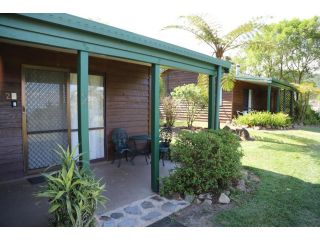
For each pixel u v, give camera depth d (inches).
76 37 100.5
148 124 244.7
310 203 126.8
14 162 155.1
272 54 751.7
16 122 154.6
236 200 129.3
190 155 137.0
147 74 239.9
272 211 117.3
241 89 493.0
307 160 219.3
